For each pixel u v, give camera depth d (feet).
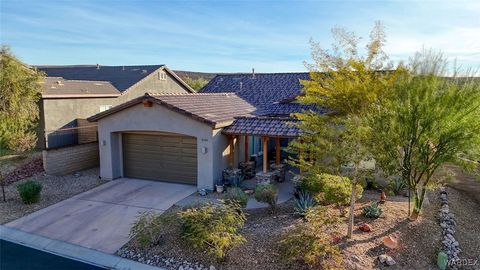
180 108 52.44
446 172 36.01
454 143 31.45
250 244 33.27
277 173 56.03
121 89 100.07
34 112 65.92
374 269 28.84
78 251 34.42
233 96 81.87
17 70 61.57
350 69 32.37
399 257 30.91
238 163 60.29
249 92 90.27
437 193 48.21
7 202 47.62
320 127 33.63
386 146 32.04
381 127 31.71
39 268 31.40
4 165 61.72
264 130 52.90
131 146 60.29
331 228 35.17
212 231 30.30
